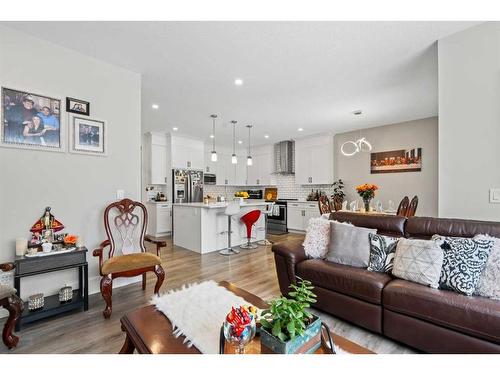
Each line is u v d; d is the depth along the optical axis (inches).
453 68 86.7
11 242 85.0
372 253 87.8
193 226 181.8
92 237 105.1
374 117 189.3
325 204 192.2
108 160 109.7
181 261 155.1
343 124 209.8
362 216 107.6
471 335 58.2
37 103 90.4
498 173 78.0
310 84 129.4
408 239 83.7
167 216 244.1
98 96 106.0
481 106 80.9
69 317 86.5
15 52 85.7
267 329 41.7
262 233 217.3
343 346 46.6
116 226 109.6
